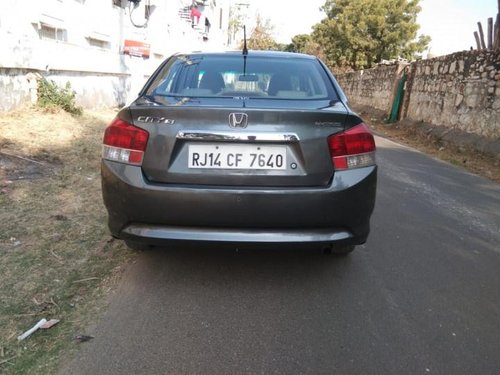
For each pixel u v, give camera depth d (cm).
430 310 310
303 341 270
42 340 260
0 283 313
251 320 289
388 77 1848
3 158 545
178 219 291
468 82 1128
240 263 364
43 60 793
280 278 344
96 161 605
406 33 3278
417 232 459
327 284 339
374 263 379
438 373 247
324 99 342
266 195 287
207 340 267
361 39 3303
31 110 755
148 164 293
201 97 333
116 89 1180
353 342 271
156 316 289
